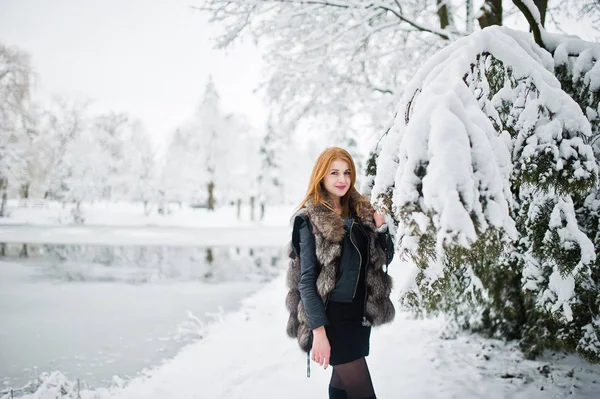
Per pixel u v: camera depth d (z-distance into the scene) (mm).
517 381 2795
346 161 1864
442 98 1343
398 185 1339
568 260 1849
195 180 35156
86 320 5707
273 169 36094
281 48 6023
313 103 6535
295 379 3045
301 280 1670
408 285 2287
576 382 2703
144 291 7953
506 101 1715
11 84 27734
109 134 40719
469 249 1246
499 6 3703
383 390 2768
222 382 3098
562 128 1542
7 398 3219
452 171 1189
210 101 34531
